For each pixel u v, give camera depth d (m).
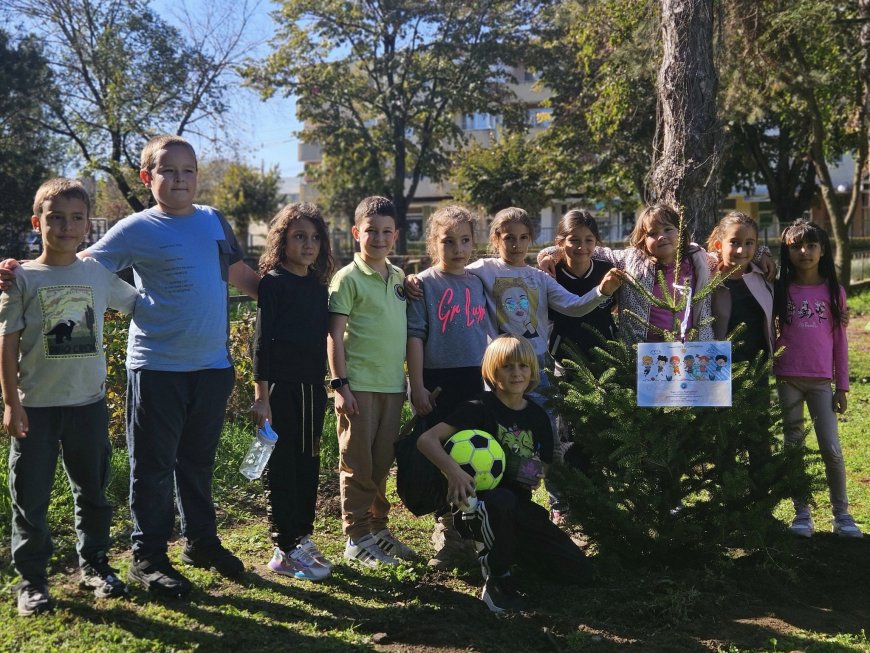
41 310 3.54
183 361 3.83
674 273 4.33
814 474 4.28
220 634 3.47
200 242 3.92
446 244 4.46
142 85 30.16
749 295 4.80
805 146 23.38
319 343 4.17
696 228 7.25
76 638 3.38
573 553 4.00
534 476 4.14
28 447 3.57
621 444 4.12
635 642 3.50
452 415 4.12
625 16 14.14
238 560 4.12
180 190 3.88
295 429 4.14
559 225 5.05
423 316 4.45
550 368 4.61
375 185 33.59
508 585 3.89
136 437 3.84
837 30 17.17
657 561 4.23
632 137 25.17
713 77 7.30
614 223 39.09
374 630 3.61
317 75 32.84
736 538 4.07
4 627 3.45
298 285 4.14
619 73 16.16
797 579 4.13
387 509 4.57
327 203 39.28
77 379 3.63
